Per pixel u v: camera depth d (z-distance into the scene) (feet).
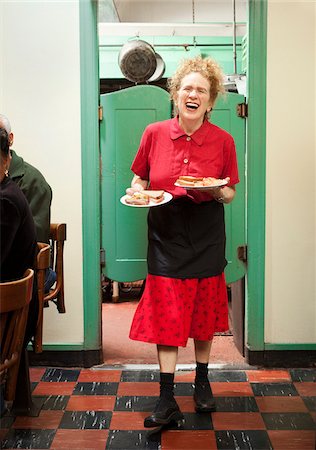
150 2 16.29
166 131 7.42
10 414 7.56
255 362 9.50
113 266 9.58
